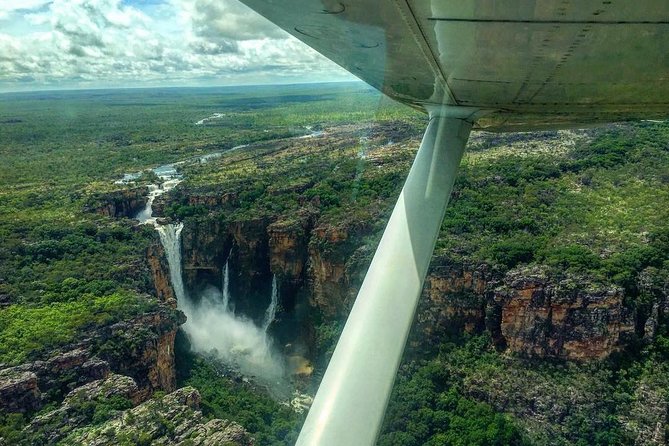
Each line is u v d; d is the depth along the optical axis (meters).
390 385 7.20
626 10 5.53
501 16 5.93
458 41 6.73
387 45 7.54
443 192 9.12
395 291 7.89
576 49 6.43
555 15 5.77
